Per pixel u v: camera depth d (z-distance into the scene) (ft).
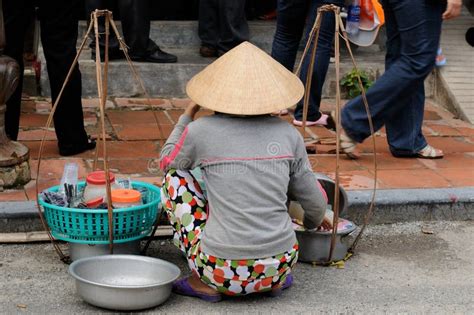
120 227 19.19
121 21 32.55
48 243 21.33
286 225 17.88
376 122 26.37
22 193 22.89
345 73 34.35
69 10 24.66
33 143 27.32
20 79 25.30
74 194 20.18
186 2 37.42
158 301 17.72
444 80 34.30
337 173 19.38
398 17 25.46
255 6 37.47
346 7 30.81
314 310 18.22
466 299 19.07
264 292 18.84
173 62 33.35
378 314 18.19
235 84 17.60
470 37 31.35
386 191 23.99
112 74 32.63
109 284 17.72
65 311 17.72
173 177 18.45
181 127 18.84
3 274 19.43
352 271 20.39
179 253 21.16
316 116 30.45
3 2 24.11
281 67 18.26
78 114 25.93
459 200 23.94
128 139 28.30
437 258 21.40
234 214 17.39
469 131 31.58
